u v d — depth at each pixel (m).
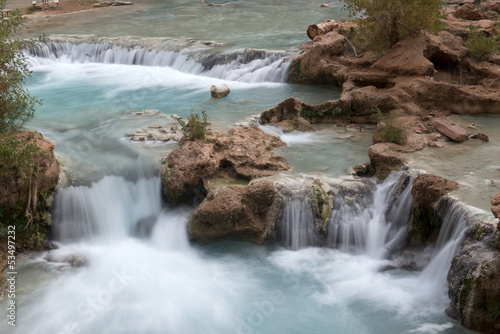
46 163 13.17
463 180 12.42
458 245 10.88
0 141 12.81
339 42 21.09
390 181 13.43
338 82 19.73
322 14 31.58
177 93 20.47
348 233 12.88
